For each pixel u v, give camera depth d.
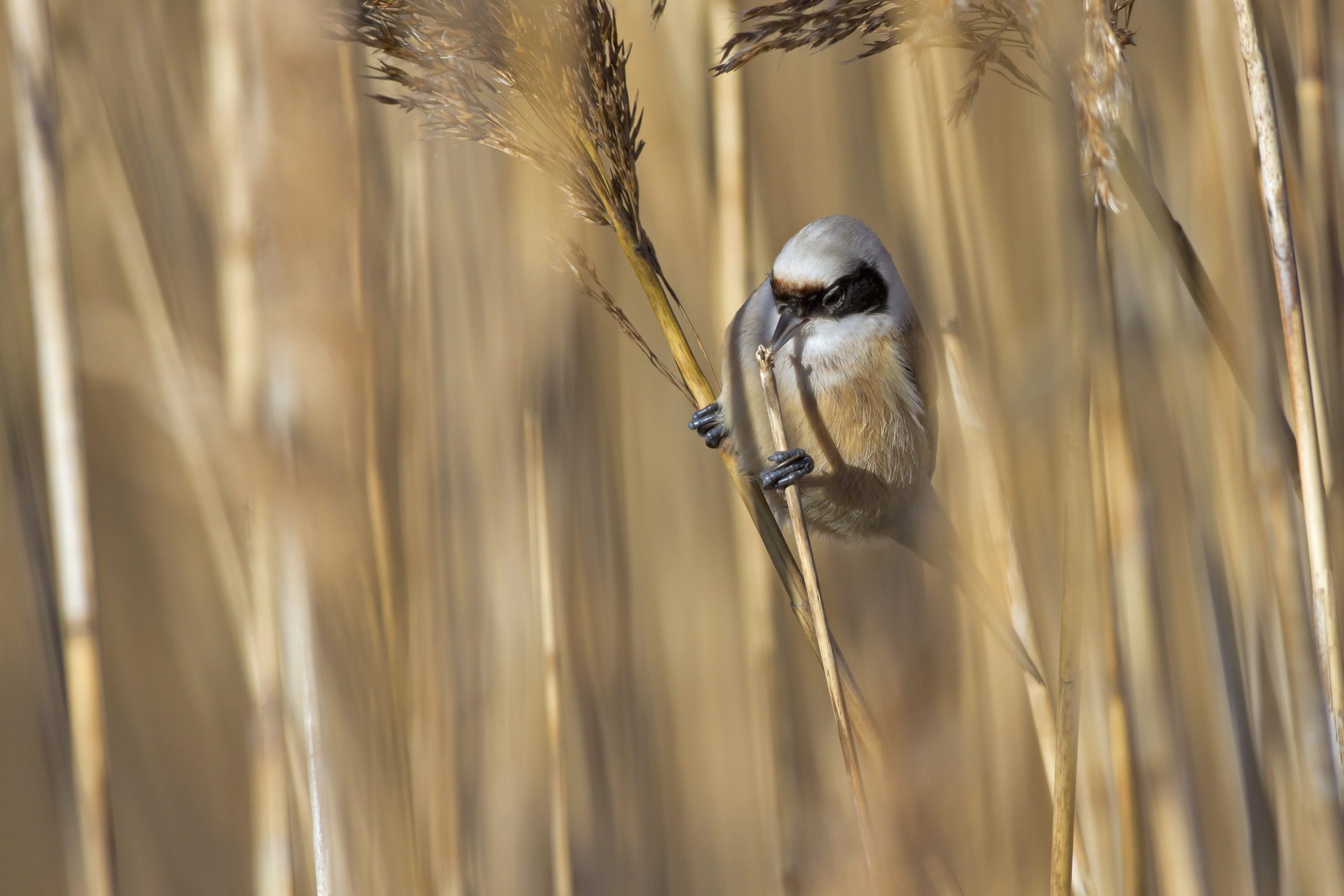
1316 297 5.06
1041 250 6.70
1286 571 4.77
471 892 6.07
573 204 4.74
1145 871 4.84
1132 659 5.65
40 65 5.26
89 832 5.25
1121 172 3.60
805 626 4.85
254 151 4.96
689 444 7.98
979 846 5.82
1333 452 4.75
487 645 6.53
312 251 4.67
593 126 4.63
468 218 6.64
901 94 7.10
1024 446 6.34
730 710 7.68
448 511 6.34
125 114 6.45
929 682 5.79
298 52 4.48
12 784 7.65
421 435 5.98
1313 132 4.97
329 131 4.59
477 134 4.54
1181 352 6.16
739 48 4.30
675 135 7.12
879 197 8.42
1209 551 6.11
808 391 5.67
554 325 6.86
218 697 8.09
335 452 4.96
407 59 4.44
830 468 5.80
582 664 6.96
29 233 5.21
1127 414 5.59
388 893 5.20
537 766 6.67
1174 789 5.62
